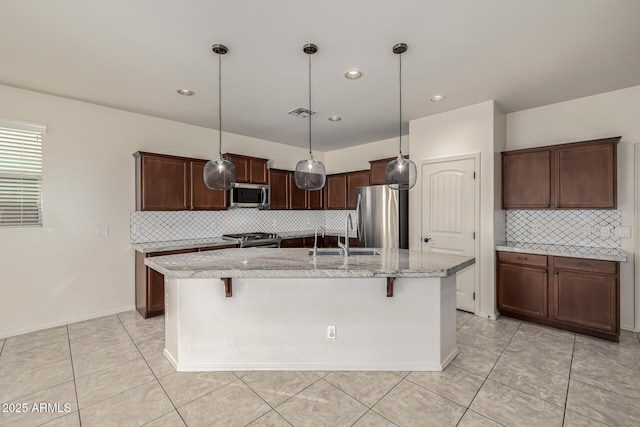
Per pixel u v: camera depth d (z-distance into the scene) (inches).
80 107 137.2
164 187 151.4
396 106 144.5
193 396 81.4
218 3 73.0
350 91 127.0
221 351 94.8
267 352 95.2
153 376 91.2
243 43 91.0
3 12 75.3
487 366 96.7
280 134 197.0
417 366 94.4
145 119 156.8
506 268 136.8
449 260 95.5
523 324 131.4
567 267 121.8
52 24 80.8
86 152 138.9
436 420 71.9
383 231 175.9
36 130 125.7
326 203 236.4
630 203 123.8
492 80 116.6
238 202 181.5
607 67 106.6
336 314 95.1
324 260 95.8
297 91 126.9
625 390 83.5
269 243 186.2
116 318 140.3
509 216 154.5
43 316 128.0
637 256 122.3
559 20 80.0
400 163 102.7
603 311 114.7
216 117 161.3
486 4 74.0
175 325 96.3
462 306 147.7
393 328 94.7
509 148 152.8
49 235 129.8
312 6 74.5
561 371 93.4
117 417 73.1
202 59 100.3
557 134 139.8
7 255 120.7
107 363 98.8
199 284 94.5
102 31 84.3
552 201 131.7
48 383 87.4
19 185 123.3
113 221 146.6
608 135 127.8
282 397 80.9
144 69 107.0
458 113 147.1
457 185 147.9
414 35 87.4
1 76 112.2
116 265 147.6
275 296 95.1
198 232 177.2
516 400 79.4
